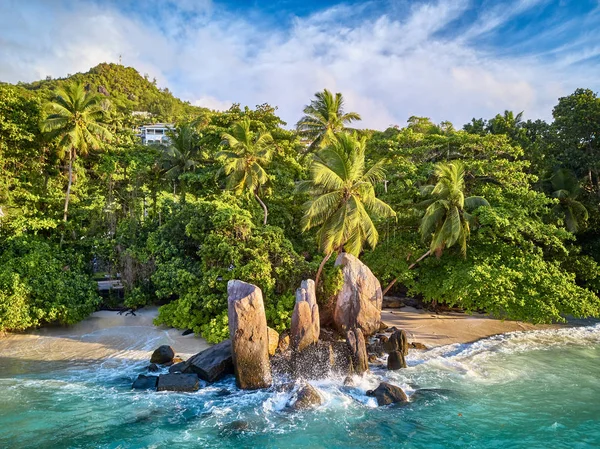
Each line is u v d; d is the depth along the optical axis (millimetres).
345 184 24562
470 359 21969
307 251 34812
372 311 25031
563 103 40438
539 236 28219
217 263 26094
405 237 32688
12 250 27984
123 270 30750
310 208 23812
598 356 22578
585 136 38594
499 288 25797
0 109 34688
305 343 20219
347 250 25516
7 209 32219
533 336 26391
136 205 38781
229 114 43125
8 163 35844
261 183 34062
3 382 18688
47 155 39094
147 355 21984
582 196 37812
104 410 16141
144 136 93812
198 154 42750
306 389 17172
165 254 28500
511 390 18203
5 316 23812
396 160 35531
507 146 34312
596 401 17219
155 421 15391
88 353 22234
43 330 25797
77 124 36188
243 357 18016
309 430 14883
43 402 16750
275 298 25016
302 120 42562
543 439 14422
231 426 15055
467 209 30891
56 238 32969
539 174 39688
